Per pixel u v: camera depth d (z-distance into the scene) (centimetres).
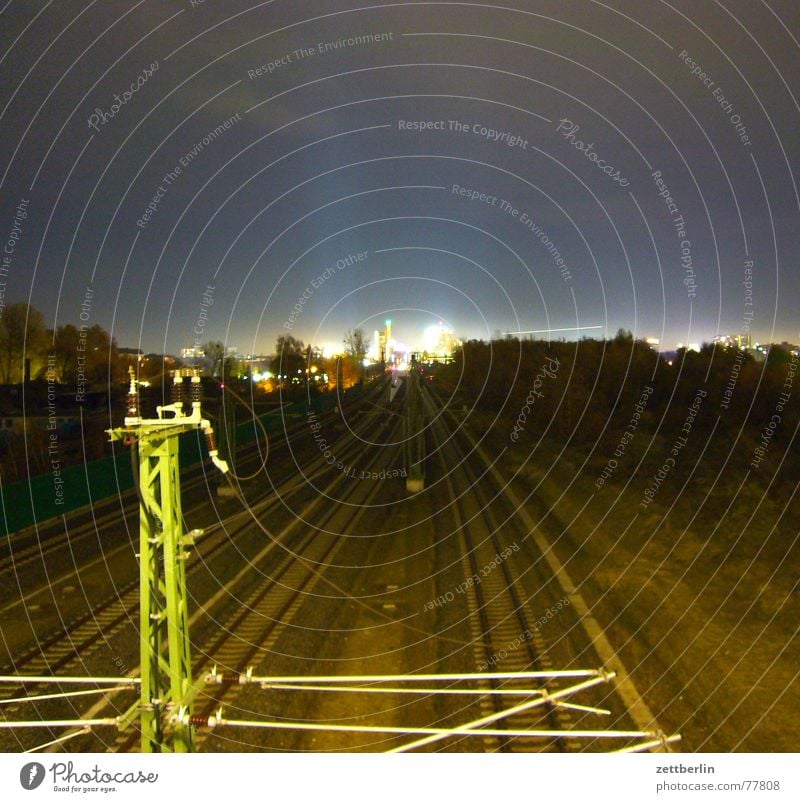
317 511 1895
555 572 1283
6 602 1191
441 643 1005
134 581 1287
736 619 984
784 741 691
